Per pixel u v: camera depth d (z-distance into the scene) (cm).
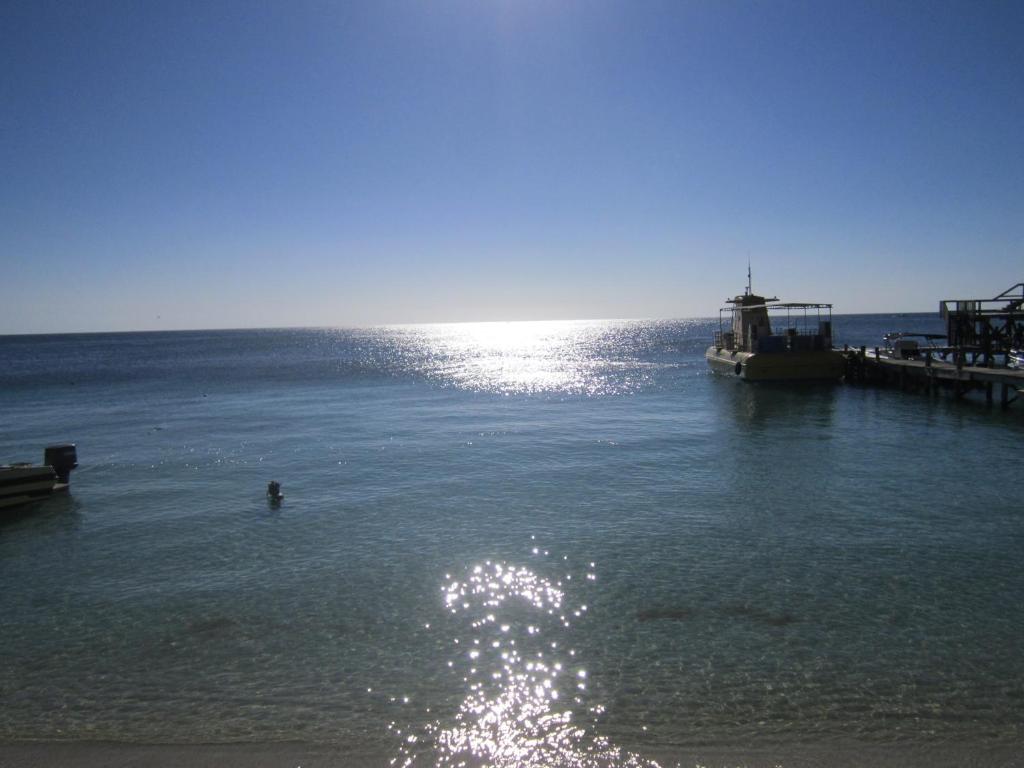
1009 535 1302
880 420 2723
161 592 1131
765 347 4166
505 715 759
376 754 696
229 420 3170
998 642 890
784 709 755
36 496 1711
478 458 2170
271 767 678
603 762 676
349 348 12369
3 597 1130
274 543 1371
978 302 3278
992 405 2966
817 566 1168
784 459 2038
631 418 2988
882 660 852
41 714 782
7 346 15562
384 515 1548
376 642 936
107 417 3369
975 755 671
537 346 12044
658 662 862
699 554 1241
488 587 1116
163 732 743
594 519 1474
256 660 895
